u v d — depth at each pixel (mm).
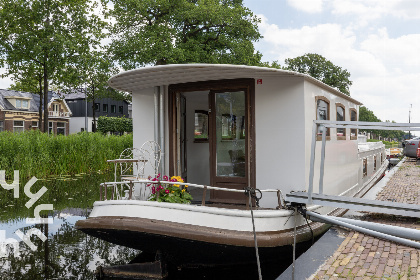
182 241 4570
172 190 5168
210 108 6281
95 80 34312
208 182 9312
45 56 20234
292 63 52062
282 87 5797
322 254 4820
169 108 6668
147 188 6785
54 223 8172
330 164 6973
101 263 5742
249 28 23984
